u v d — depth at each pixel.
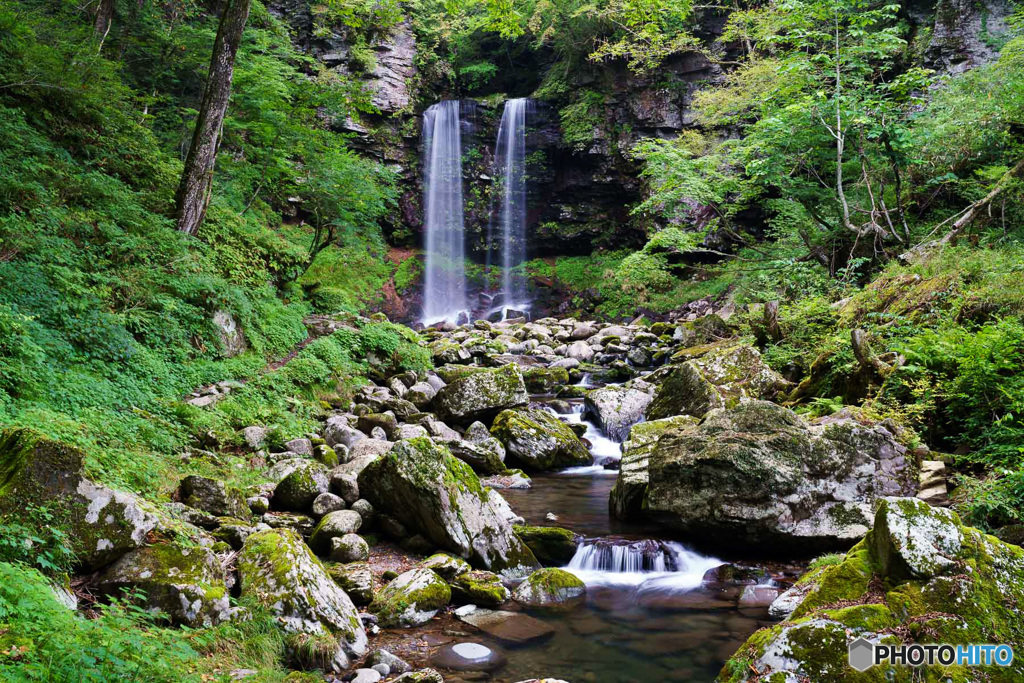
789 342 12.35
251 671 3.85
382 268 28.11
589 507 8.66
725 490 6.59
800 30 15.14
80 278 9.30
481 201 31.59
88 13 17.69
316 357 13.38
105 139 13.38
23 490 4.01
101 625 3.36
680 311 24.73
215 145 13.30
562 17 28.89
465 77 32.47
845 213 14.94
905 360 8.41
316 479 7.40
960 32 20.69
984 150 14.83
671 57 28.38
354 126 28.41
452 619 5.33
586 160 30.17
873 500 6.48
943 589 3.46
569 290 29.12
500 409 12.73
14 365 6.88
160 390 9.02
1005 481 6.13
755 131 17.72
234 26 13.20
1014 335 7.50
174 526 4.73
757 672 3.37
